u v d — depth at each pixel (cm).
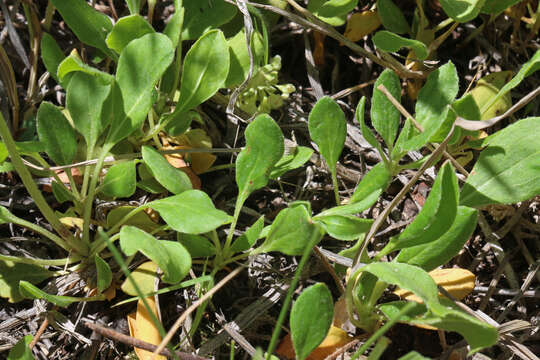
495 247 50
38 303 48
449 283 47
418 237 45
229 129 53
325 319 43
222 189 51
